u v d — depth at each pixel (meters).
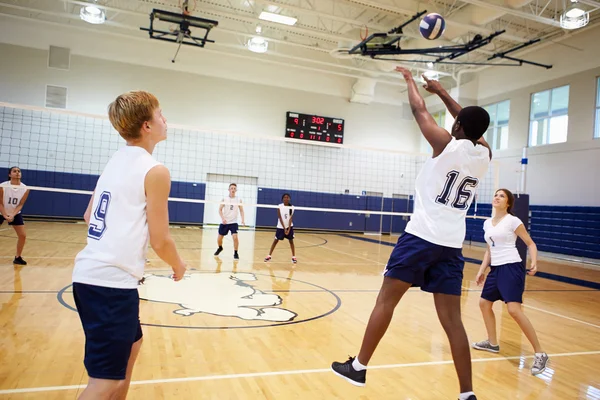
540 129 14.38
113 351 1.45
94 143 14.99
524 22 12.91
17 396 2.44
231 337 3.77
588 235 12.24
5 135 14.16
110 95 15.20
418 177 2.34
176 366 3.05
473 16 11.28
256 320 4.35
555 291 7.34
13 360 2.97
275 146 17.11
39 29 14.48
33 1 14.27
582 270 10.52
